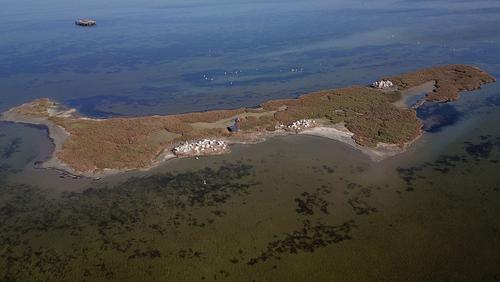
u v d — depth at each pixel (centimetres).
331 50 9744
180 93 7362
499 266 3222
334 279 3155
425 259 3322
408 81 7244
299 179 4481
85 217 3978
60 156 5041
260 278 3183
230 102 6881
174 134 5619
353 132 5494
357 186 4328
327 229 3703
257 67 8675
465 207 3931
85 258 3456
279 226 3759
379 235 3606
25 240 3688
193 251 3491
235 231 3712
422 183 4341
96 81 8094
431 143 5175
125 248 3553
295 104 6462
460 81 7200
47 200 4250
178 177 4588
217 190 4331
